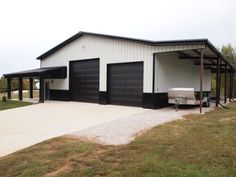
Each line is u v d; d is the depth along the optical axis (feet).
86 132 26.16
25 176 14.94
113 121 32.78
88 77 61.57
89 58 60.29
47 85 73.15
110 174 14.62
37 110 47.73
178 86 53.83
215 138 22.21
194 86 60.85
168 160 16.53
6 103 64.03
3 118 38.19
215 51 46.34
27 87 152.46
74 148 19.66
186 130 25.88
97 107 50.55
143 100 47.67
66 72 67.51
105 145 20.57
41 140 23.58
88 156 17.81
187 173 14.43
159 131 25.44
